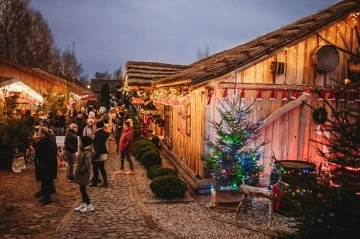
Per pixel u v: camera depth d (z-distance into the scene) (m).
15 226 7.27
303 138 10.92
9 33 53.44
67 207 8.65
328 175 4.47
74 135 11.25
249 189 8.00
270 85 10.48
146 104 18.98
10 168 12.70
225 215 8.41
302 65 10.77
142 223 7.60
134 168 13.72
